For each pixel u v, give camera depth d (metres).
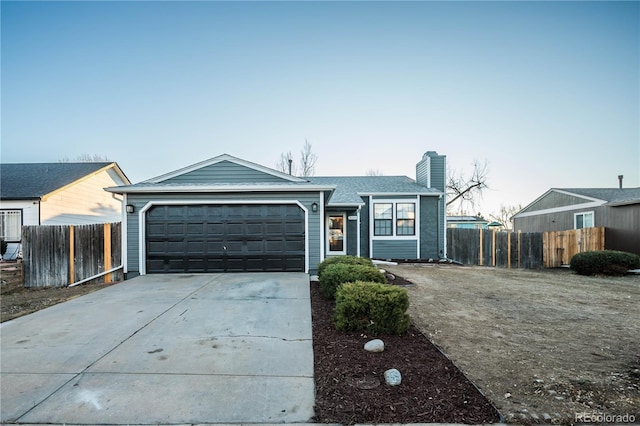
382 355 3.56
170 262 8.68
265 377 3.05
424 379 2.99
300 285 7.17
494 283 8.62
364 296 4.37
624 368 3.32
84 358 3.47
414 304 6.16
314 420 2.38
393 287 4.61
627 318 5.31
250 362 3.38
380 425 2.31
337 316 4.51
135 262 8.63
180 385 2.89
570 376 3.12
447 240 15.38
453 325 4.87
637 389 2.86
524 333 4.50
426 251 14.49
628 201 12.24
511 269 12.23
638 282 9.07
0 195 13.41
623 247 12.83
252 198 8.77
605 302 6.46
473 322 5.03
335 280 5.95
